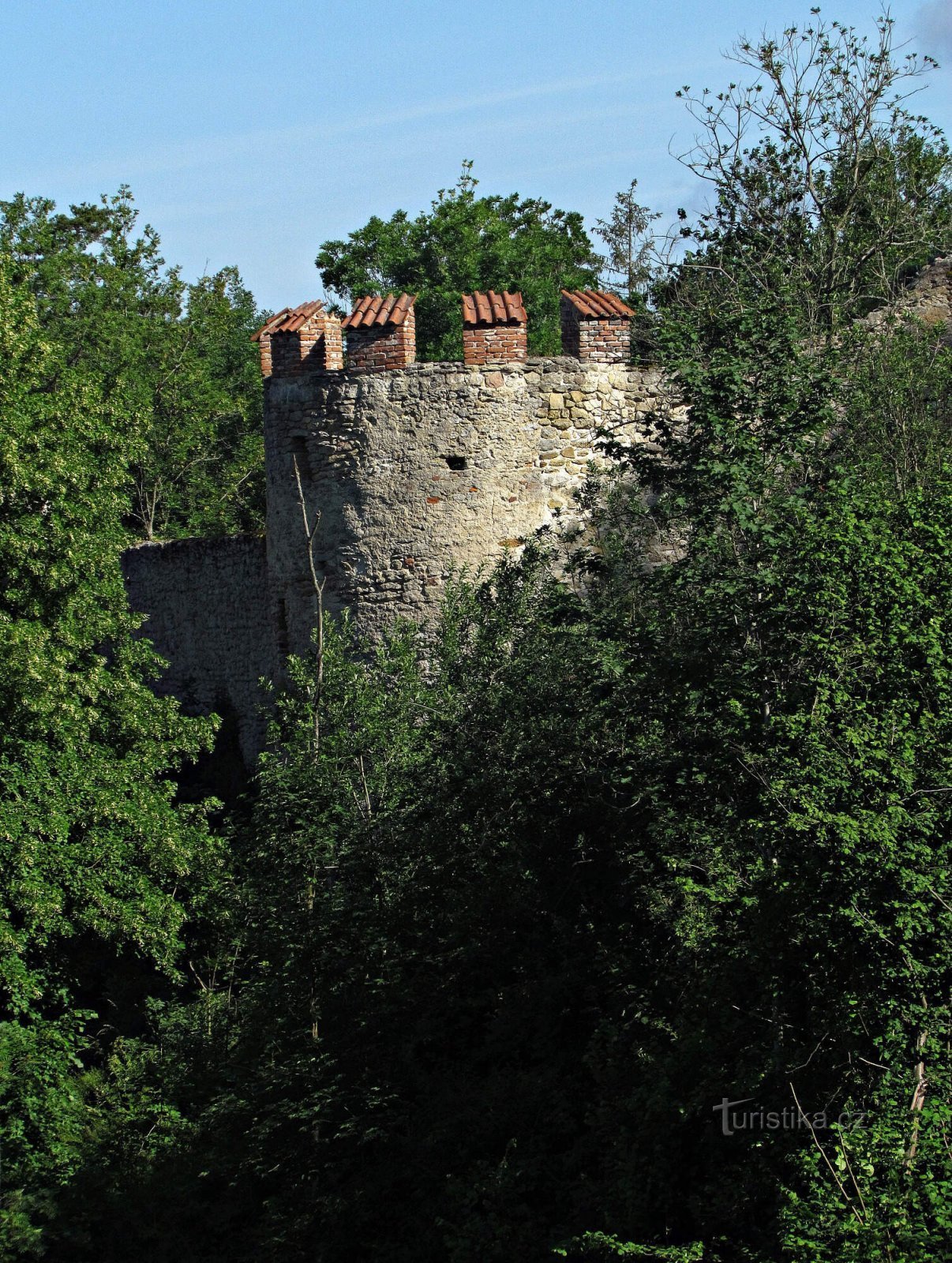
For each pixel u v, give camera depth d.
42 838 31.89
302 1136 26.53
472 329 34.44
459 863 27.45
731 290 36.09
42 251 74.94
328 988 27.69
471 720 28.77
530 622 29.52
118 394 36.12
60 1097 31.31
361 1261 24.59
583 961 24.95
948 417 30.88
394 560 34.62
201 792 44.91
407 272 65.94
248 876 30.97
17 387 34.28
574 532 30.44
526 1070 24.83
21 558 32.56
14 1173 30.12
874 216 43.22
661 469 23.48
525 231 70.44
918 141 44.88
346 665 30.86
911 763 16.61
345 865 28.39
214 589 45.81
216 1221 27.67
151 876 33.72
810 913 16.73
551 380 34.69
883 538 19.03
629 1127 20.11
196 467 70.69
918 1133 15.84
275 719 36.91
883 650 18.03
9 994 34.00
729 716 20.47
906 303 37.59
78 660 35.41
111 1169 29.91
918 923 15.55
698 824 22.16
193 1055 32.03
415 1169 24.64
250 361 82.38
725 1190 18.00
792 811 17.06
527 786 27.36
